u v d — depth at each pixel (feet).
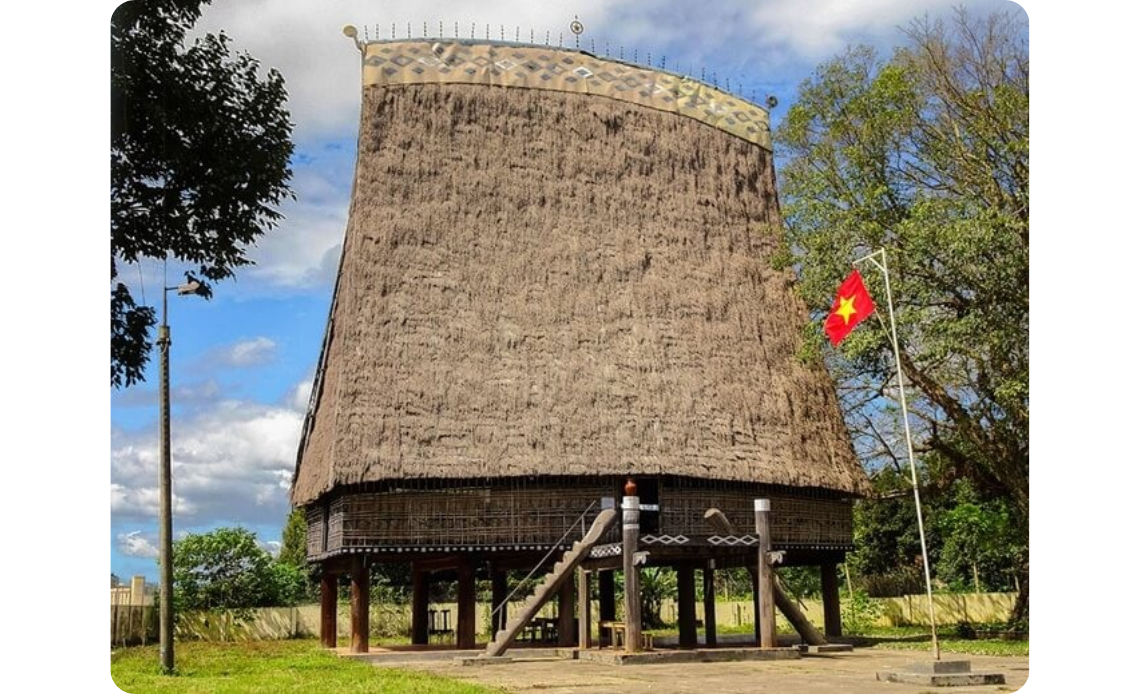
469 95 67.26
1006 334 62.75
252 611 95.61
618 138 69.92
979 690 38.65
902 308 65.00
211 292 51.55
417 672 47.09
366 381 57.52
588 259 65.16
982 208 64.95
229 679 43.98
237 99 50.16
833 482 65.77
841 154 70.90
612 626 57.11
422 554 57.47
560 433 58.75
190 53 48.78
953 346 62.23
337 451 55.42
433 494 57.16
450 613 103.50
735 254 70.54
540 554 59.77
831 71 71.10
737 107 76.13
